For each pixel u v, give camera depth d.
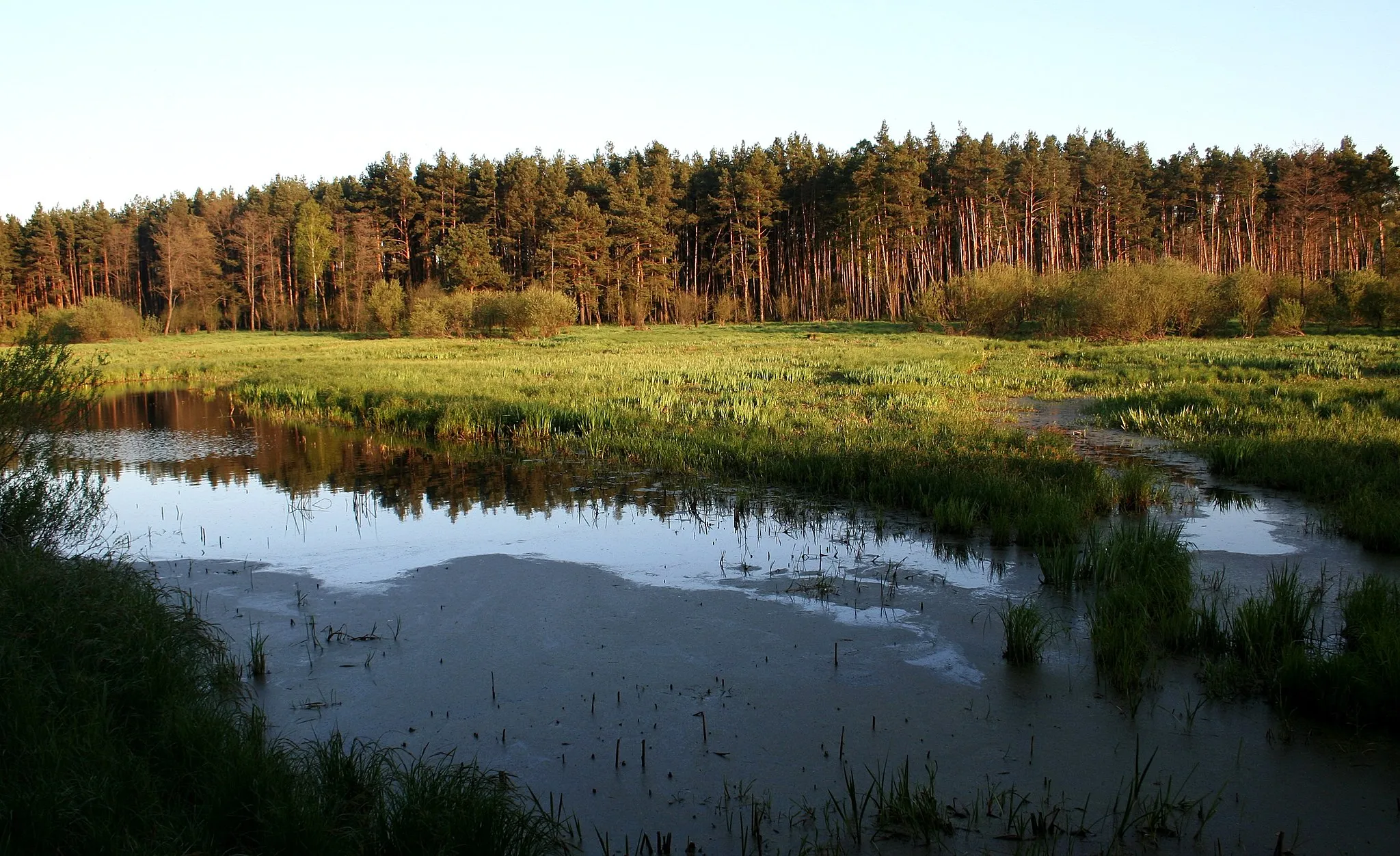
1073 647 6.64
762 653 6.66
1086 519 10.12
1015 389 23.97
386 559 9.34
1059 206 77.50
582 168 95.81
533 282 77.12
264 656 6.52
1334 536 9.46
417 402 21.69
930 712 5.67
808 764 5.06
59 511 8.28
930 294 58.12
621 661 6.54
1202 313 45.88
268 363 39.22
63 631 5.49
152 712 5.04
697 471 13.90
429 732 5.46
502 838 4.11
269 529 10.84
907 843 4.30
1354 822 4.40
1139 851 4.20
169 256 84.12
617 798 4.75
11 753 4.38
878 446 13.99
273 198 98.00
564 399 21.78
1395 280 46.69
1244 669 5.93
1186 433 15.72
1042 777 4.87
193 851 3.97
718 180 84.62
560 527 10.69
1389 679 5.24
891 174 72.06
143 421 22.38
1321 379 22.09
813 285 85.62
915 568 8.66
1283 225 77.44
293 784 4.45
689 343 51.56
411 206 87.12
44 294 89.56
